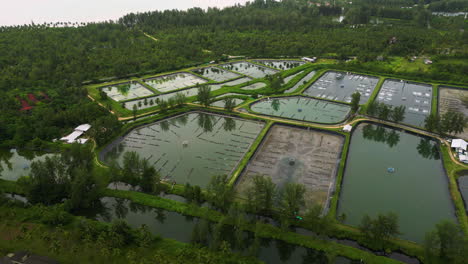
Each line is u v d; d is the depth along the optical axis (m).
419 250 85.75
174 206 103.81
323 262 88.50
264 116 165.88
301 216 98.62
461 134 144.88
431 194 111.56
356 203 106.81
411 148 140.62
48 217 95.75
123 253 86.00
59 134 146.25
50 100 179.75
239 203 101.88
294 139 144.12
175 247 88.31
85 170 104.31
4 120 150.25
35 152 138.25
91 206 107.94
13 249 87.25
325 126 153.12
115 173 113.00
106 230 92.62
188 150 138.75
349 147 138.88
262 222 98.81
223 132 154.12
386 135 152.25
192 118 170.25
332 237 93.06
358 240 90.50
